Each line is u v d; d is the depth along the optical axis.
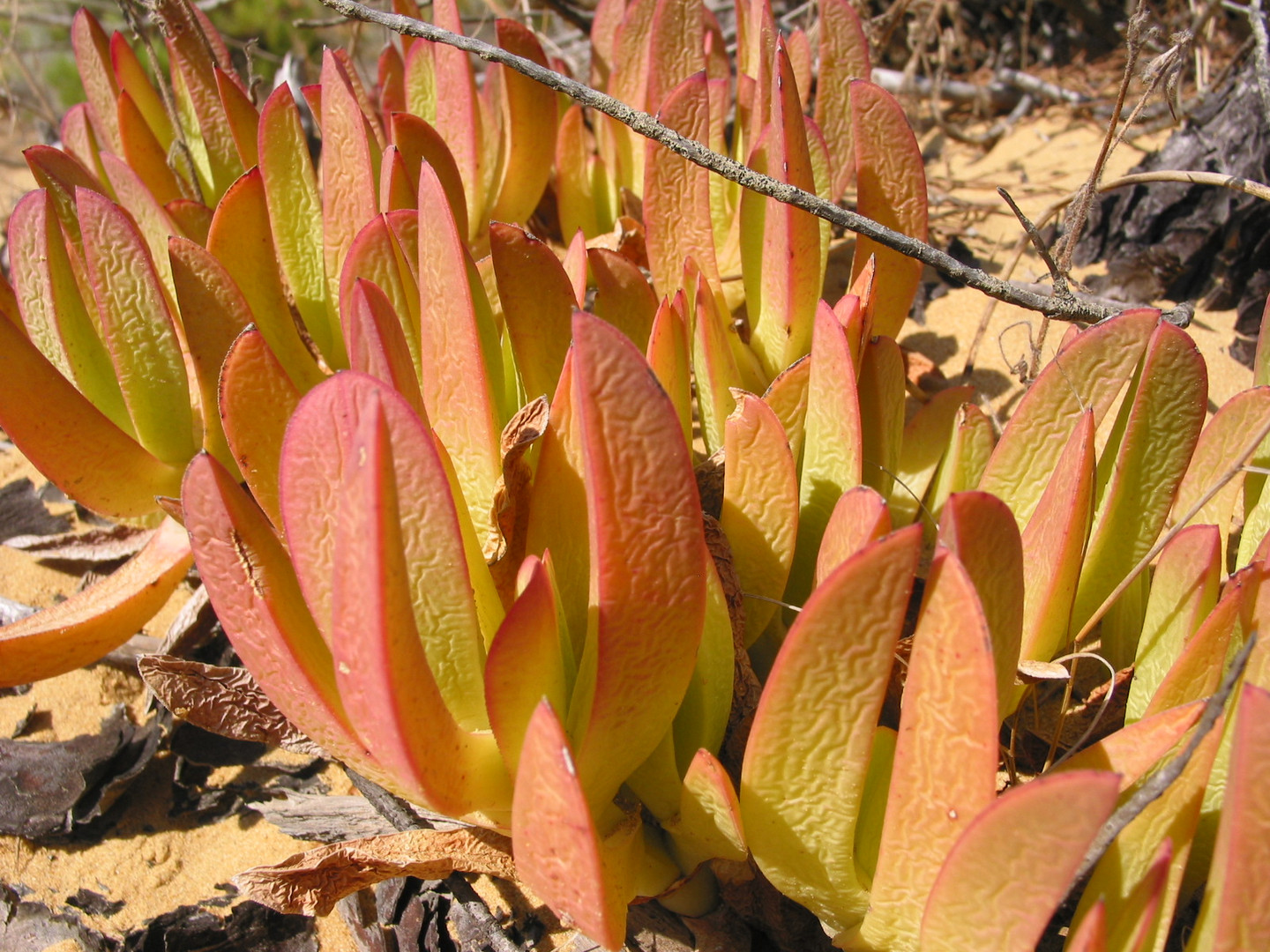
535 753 0.13
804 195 0.20
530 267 0.20
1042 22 0.46
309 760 0.23
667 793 0.18
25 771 0.23
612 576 0.14
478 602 0.18
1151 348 0.18
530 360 0.21
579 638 0.18
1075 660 0.19
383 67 0.33
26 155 0.25
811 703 0.14
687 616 0.15
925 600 0.13
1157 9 0.44
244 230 0.24
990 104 0.43
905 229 0.25
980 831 0.13
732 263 0.29
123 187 0.27
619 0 0.34
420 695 0.14
